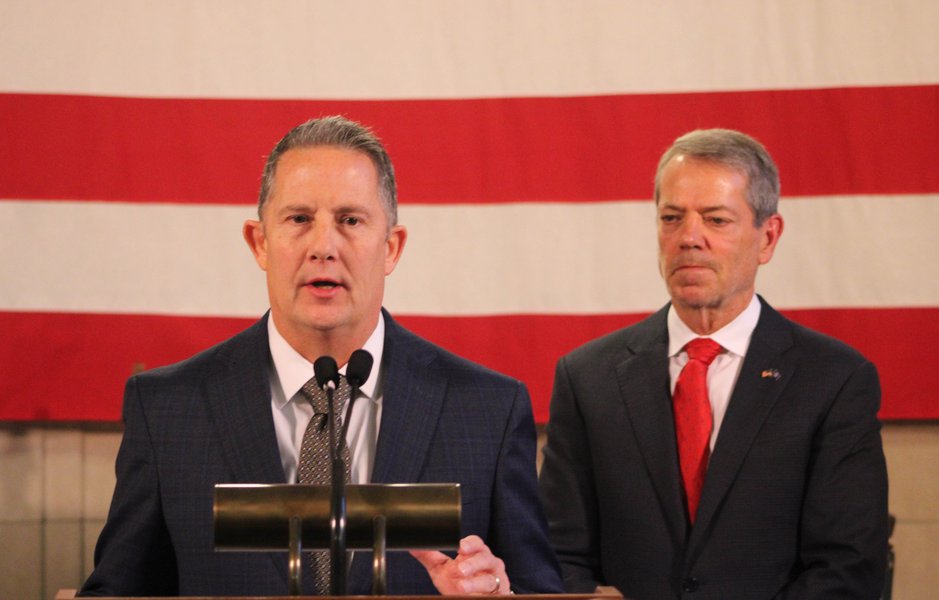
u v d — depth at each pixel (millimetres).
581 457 7855
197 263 10477
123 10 10570
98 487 10703
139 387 6250
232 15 10609
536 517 6184
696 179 7504
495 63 10609
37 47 10492
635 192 10508
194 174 10508
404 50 10633
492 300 10500
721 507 7242
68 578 10641
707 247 7465
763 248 7820
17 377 10336
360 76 10609
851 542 7031
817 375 7418
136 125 10508
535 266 10508
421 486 4840
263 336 6273
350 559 5812
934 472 10711
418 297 10492
